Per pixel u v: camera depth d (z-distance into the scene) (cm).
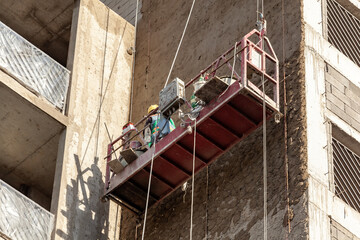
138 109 2283
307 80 1916
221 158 1978
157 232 2020
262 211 1809
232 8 2191
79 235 2005
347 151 1945
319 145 1844
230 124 1862
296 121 1861
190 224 1952
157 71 2311
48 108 2067
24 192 2256
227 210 1888
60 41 2445
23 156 2167
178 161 1938
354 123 1961
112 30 2381
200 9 2295
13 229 1872
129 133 2066
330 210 1773
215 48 2172
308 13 2027
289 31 2002
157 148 1922
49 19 2394
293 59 1953
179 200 2023
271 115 1845
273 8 2070
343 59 2038
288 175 1806
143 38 2430
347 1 2159
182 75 2223
